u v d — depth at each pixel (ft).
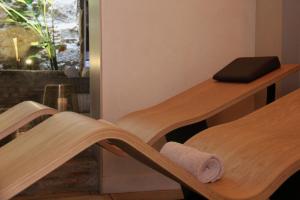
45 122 5.40
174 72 10.25
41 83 15.46
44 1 17.79
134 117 8.19
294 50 9.64
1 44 17.67
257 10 10.57
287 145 5.15
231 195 4.19
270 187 4.39
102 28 9.77
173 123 6.99
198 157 4.54
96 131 3.70
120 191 9.95
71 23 18.11
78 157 10.78
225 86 8.68
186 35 10.29
